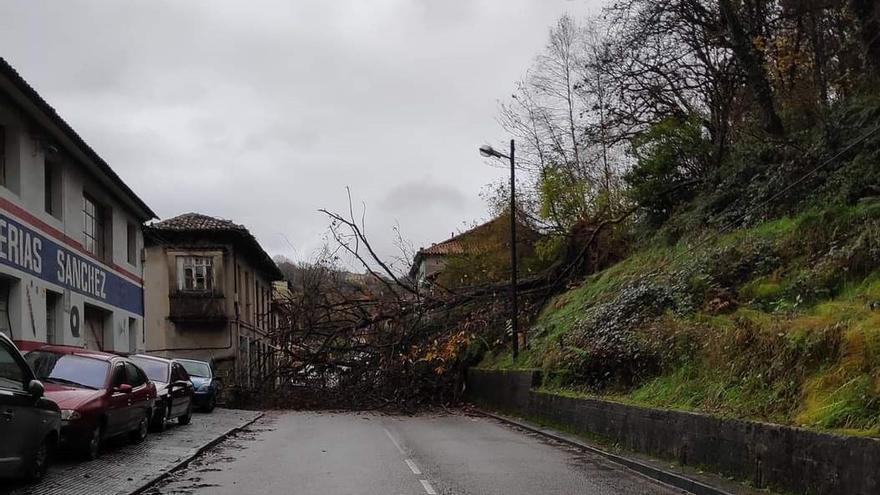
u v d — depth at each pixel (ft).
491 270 118.62
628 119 97.04
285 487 35.58
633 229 95.50
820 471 28.37
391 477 38.70
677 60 86.74
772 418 34.06
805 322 37.50
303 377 97.55
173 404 61.72
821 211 53.78
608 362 60.03
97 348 73.92
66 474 36.50
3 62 47.21
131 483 35.19
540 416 67.92
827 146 59.16
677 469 38.34
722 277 58.85
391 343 97.60
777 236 58.39
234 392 96.68
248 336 138.82
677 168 86.99
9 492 31.73
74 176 65.77
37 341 56.03
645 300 65.62
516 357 86.63
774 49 71.61
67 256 63.41
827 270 46.11
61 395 40.55
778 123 71.15
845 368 32.58
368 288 106.83
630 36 87.15
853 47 64.39
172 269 122.01
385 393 95.45
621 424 48.44
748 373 39.63
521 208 119.75
